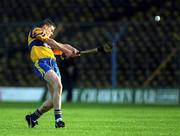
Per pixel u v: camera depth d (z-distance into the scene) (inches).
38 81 3179.1
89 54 3198.8
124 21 3435.0
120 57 3181.6
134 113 1882.4
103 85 3127.5
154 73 3090.6
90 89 2906.0
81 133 1040.8
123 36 3243.1
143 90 2842.0
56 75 1138.7
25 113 1845.5
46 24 1177.4
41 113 1179.3
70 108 2305.6
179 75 3046.3
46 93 2950.3
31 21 3587.6
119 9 3489.2
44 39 1152.2
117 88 2866.6
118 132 1070.4
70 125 1278.3
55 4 3599.9
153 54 3171.8
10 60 3280.0
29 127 1179.3
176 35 3196.4
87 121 1444.4
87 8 3545.8
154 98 2827.3
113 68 2874.0
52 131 1083.3
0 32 3346.5
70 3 3582.7
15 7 3636.8
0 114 1780.3
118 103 2819.9
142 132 1071.6
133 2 3476.9
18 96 2987.2
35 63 1160.8
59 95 1133.7
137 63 3159.5
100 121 1443.2
